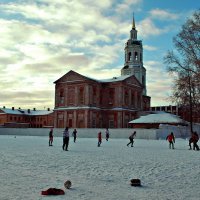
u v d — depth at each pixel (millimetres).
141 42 104375
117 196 9156
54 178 12047
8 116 130750
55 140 47938
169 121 66500
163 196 9273
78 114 80688
